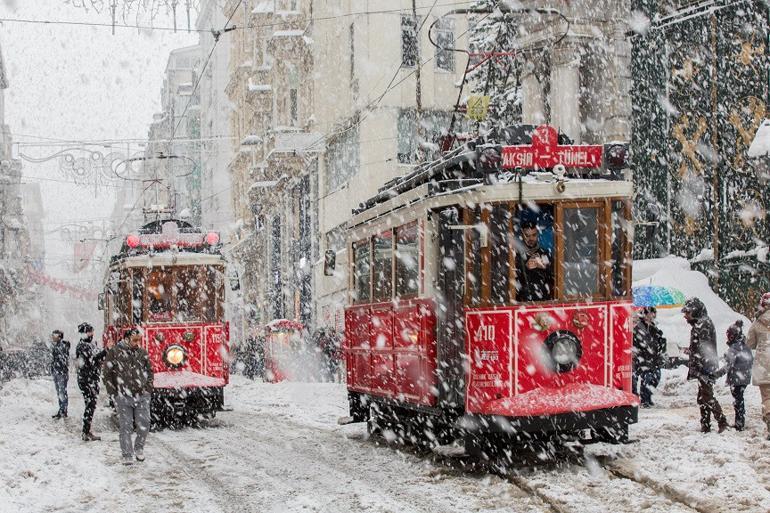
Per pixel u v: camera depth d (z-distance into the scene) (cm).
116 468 1534
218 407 2178
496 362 1295
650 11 3148
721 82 2895
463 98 4228
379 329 1647
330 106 4731
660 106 3120
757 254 2756
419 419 1555
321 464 1486
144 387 1603
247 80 6562
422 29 4275
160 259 2173
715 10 2912
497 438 1336
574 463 1309
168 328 2159
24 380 4384
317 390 3112
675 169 3070
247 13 6488
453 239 1366
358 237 1788
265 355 4053
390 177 4191
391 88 4216
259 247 6538
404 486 1252
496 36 3356
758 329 1382
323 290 4800
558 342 1305
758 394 2008
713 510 989
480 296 1304
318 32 4906
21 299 9750
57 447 1762
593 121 3170
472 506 1098
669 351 2495
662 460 1263
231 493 1269
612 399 1289
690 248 3023
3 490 1298
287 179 5434
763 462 1199
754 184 2797
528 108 3278
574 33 3094
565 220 1321
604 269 1328
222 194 8319
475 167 1348
